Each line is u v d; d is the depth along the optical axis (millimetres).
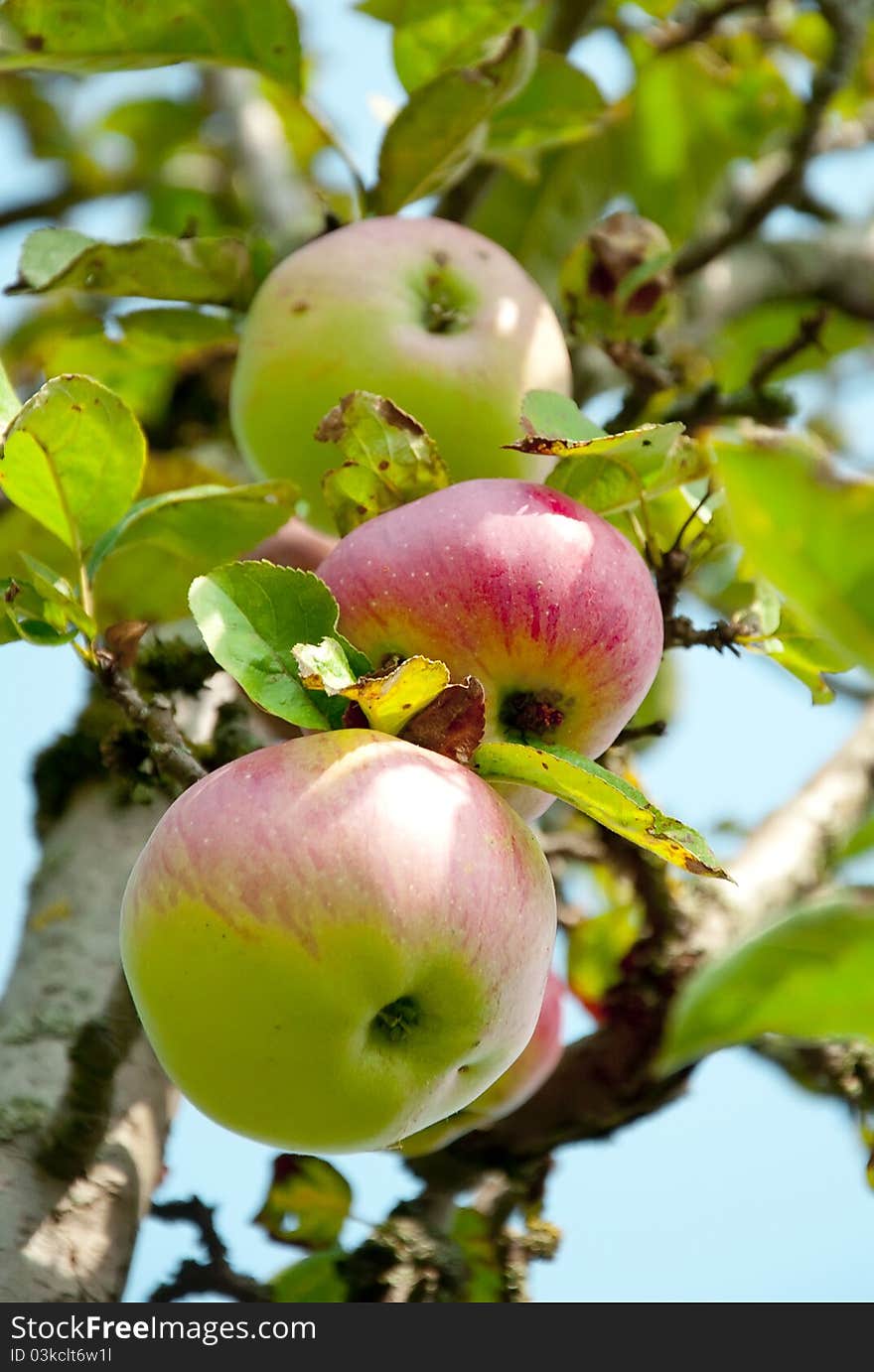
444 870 780
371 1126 796
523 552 817
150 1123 908
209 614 803
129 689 852
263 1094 788
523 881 792
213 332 987
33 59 972
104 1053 905
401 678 791
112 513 866
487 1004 790
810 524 705
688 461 854
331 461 908
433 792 787
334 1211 1021
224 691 971
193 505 881
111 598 939
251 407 915
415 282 913
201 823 786
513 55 960
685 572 891
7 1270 872
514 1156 1012
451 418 899
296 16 979
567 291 1006
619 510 859
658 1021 999
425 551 817
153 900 786
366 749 792
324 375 900
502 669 816
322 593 810
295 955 774
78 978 919
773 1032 729
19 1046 906
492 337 908
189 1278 950
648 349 1021
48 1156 888
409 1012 791
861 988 727
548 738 824
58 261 941
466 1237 1013
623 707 830
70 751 978
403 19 1009
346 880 775
